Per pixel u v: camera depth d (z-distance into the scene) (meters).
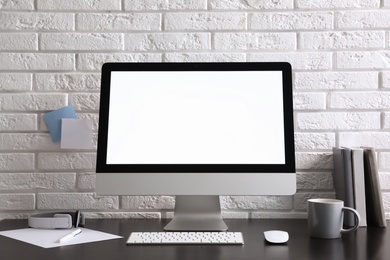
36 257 1.30
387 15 1.90
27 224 1.78
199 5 1.91
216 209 1.66
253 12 1.91
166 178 1.62
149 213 1.91
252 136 1.63
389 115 1.90
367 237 1.55
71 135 1.90
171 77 1.67
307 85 1.91
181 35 1.91
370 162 1.70
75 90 1.91
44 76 1.91
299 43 1.91
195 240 1.45
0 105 1.91
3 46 1.91
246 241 1.50
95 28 1.92
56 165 1.91
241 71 1.67
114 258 1.30
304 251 1.38
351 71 1.90
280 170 1.61
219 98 1.66
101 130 1.64
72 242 1.47
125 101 1.66
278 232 1.49
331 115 1.90
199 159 1.62
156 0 1.91
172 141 1.64
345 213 1.69
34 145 1.91
